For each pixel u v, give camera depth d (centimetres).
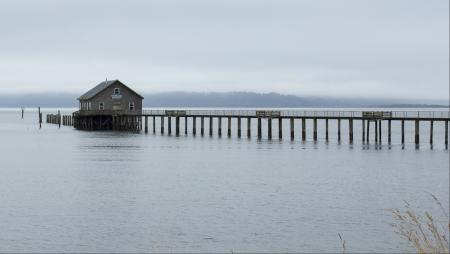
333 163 5881
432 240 2970
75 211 3638
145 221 3412
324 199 4041
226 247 2938
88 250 2861
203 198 4062
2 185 4534
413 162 5934
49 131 11194
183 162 5975
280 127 8456
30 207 3728
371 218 3503
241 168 5528
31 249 2869
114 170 5391
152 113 9956
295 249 2914
